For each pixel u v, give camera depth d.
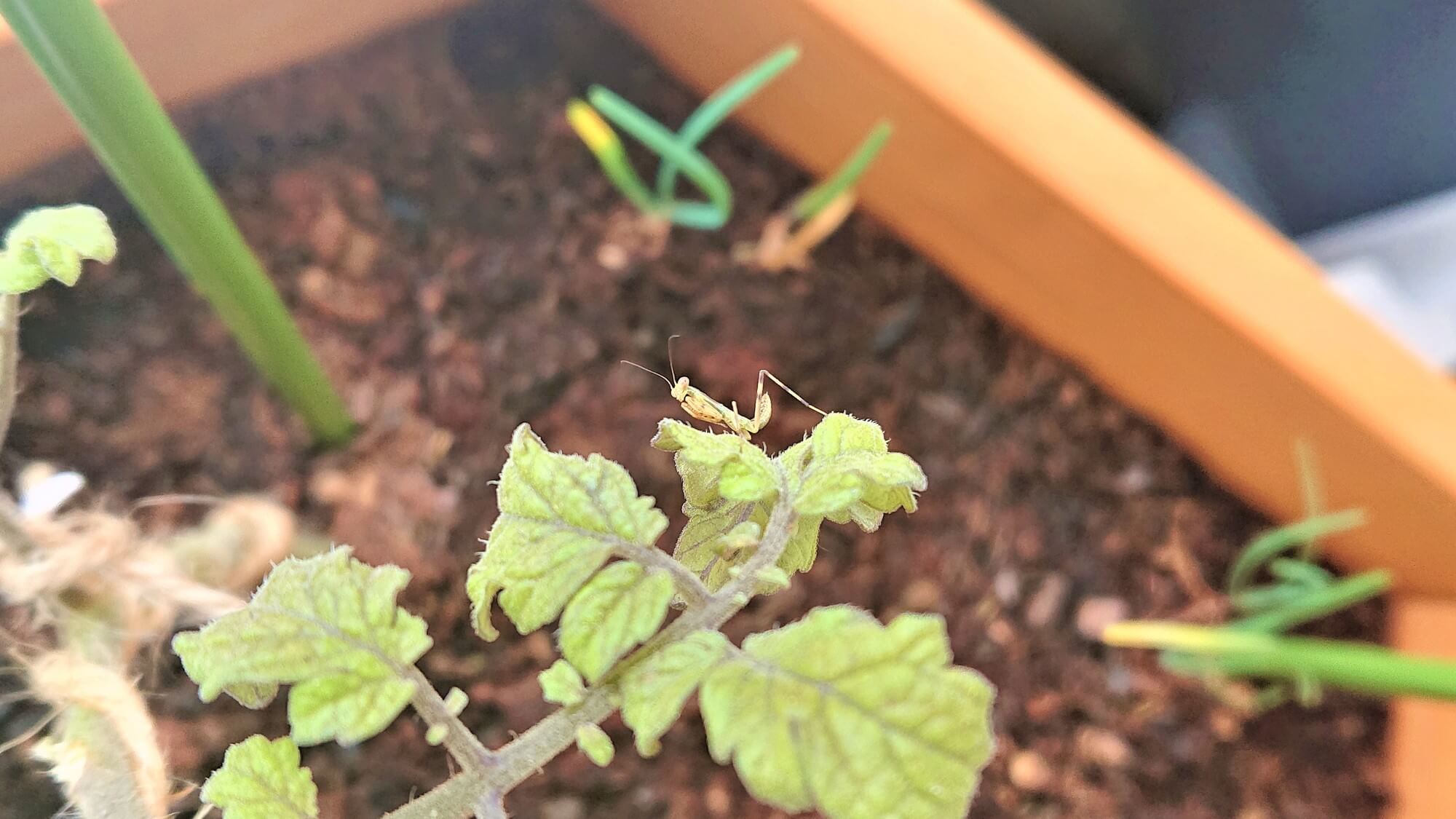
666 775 0.20
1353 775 0.22
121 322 0.20
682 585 0.08
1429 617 0.21
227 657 0.08
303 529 0.19
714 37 0.22
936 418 0.24
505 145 0.24
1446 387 0.19
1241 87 0.25
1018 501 0.23
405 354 0.22
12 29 0.11
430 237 0.23
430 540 0.20
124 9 0.17
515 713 0.19
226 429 0.20
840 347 0.24
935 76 0.19
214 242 0.14
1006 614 0.22
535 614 0.08
